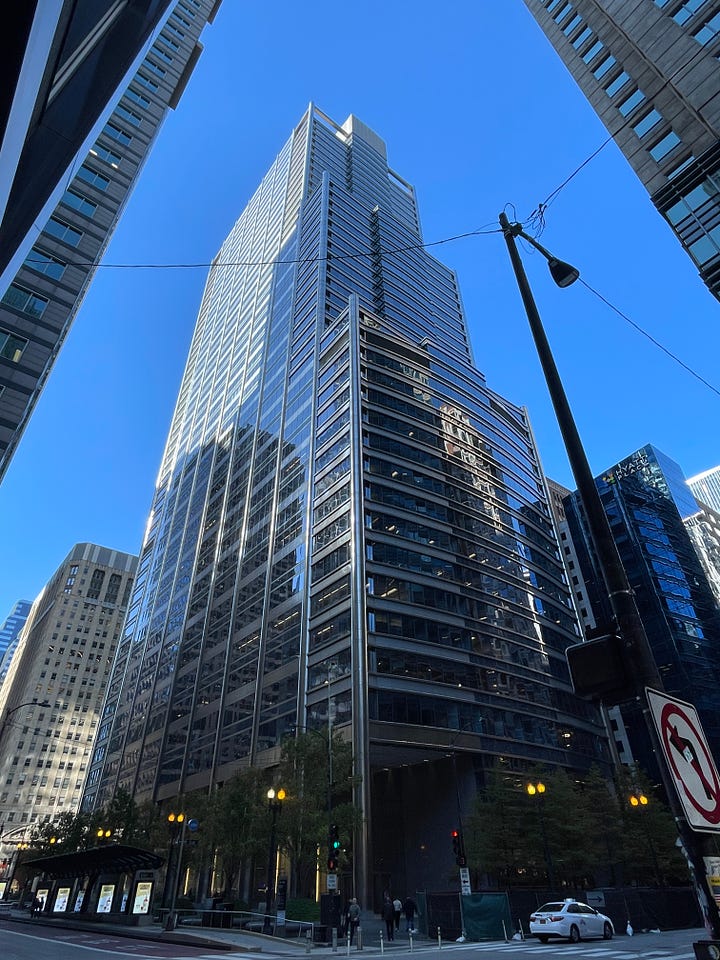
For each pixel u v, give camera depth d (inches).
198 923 1376.7
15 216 423.5
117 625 6299.2
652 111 1251.2
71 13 334.3
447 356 3238.2
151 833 2063.2
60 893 1710.1
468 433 2925.7
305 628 2225.6
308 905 1385.3
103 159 1991.9
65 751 5393.7
